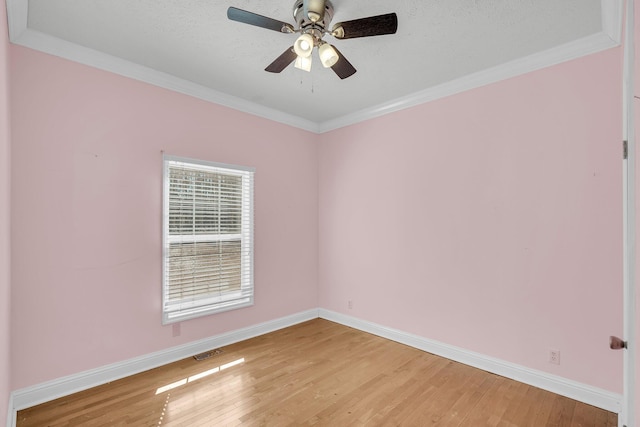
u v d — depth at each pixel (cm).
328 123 408
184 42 234
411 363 283
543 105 243
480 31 218
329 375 261
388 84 302
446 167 299
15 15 191
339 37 189
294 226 392
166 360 281
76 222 237
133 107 266
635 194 110
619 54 212
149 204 274
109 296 251
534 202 247
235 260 334
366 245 365
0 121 141
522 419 204
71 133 235
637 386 109
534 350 245
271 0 190
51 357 225
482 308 274
